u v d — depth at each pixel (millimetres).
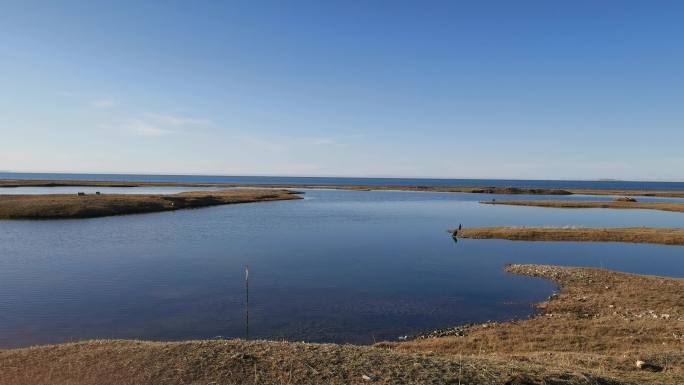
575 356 16094
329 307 26719
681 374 13711
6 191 133000
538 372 13203
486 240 55438
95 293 29188
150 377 12828
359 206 111125
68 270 35875
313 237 56875
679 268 39906
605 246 51469
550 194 173875
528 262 42062
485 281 33688
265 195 132375
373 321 24219
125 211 80500
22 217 69250
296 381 12422
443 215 89312
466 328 22922
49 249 45156
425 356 14883
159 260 40500
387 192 192000
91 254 42906
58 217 70562
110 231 58438
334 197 149875
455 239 56156
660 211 100500
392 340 21297
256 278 34000
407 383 12312
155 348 15070
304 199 137000
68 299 27766
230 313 25344
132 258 41250
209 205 103312
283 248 48250
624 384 12727
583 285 31703
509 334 21000
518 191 179375
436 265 39906
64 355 14789
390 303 27688
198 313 25266
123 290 30016
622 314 24266
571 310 25828
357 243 52375
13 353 15211
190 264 38844
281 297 28812
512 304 27562
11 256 41438
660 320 21984
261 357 14016
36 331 21984
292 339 21422
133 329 22516
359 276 35156
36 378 12977
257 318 24484
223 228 64000
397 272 36781
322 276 35000
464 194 177250
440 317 25031
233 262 40094
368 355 14492
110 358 14266
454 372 13102
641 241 54156
